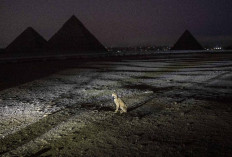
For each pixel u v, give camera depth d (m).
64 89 11.64
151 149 4.51
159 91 10.42
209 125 5.75
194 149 4.44
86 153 4.45
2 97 10.16
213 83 12.12
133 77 15.33
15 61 32.81
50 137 5.35
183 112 6.91
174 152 4.34
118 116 6.81
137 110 7.41
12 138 5.39
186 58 35.44
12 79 16.06
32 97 9.95
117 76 16.02
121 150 4.51
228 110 7.05
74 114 7.15
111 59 36.94
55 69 22.36
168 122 6.09
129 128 5.73
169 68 20.56
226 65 21.86
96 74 17.45
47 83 13.84
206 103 8.00
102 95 9.91
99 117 6.76
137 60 33.28
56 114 7.20
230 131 5.28
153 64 25.36
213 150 4.36
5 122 6.56
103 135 5.33
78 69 21.77
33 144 5.00
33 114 7.28
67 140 5.12
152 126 5.82
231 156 4.11
